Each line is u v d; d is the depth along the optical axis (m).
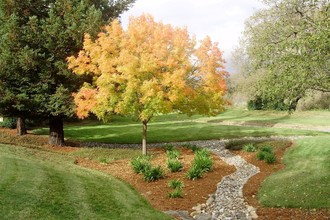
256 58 16.27
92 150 23.28
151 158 21.19
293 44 11.62
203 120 49.47
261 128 37.72
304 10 13.48
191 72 20.47
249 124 43.81
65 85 23.09
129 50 19.33
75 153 22.30
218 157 22.83
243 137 32.69
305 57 11.37
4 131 32.38
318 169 16.88
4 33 22.23
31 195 11.10
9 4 22.23
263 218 11.66
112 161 20.77
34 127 39.28
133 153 22.72
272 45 12.70
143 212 11.77
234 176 17.39
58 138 25.81
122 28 20.00
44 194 11.44
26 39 22.09
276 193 13.70
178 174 17.45
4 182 11.77
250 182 16.12
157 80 18.72
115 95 19.31
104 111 19.77
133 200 13.16
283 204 12.56
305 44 11.35
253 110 54.28
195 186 15.54
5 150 17.58
